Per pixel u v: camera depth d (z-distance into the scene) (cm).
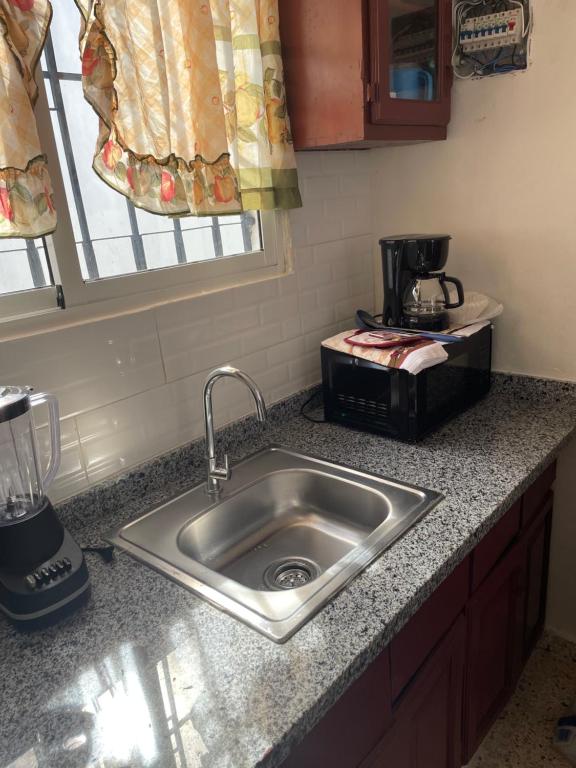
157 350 132
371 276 197
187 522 122
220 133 125
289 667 81
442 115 161
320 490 140
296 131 150
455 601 118
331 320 182
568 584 183
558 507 177
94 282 121
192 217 131
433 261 157
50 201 101
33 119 97
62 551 97
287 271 166
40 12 95
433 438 150
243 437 155
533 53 148
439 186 175
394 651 99
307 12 138
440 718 123
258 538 139
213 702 76
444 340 151
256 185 142
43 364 113
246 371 156
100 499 125
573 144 148
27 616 90
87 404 121
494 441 145
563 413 159
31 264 113
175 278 136
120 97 108
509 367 176
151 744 71
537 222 160
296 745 75
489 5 151
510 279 169
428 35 150
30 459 100
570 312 161
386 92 138
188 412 142
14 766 69
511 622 152
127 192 112
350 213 183
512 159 159
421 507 119
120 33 105
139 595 99
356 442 152
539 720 168
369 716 95
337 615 90
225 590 98
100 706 77
